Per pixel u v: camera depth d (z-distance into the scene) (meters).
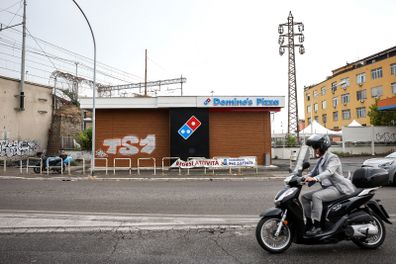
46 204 9.83
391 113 41.78
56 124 35.53
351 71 59.16
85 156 32.50
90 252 5.44
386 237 6.12
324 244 5.63
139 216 8.10
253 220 7.57
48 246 5.78
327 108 67.06
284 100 22.92
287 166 23.48
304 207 5.48
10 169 24.50
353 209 5.38
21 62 30.70
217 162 19.36
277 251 5.29
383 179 5.40
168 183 15.49
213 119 23.28
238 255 5.23
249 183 15.30
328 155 5.54
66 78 40.28
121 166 23.42
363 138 35.69
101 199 10.71
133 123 23.58
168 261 4.98
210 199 10.60
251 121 23.42
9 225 7.14
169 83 44.75
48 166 19.97
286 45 42.84
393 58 50.12
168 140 23.52
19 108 31.00
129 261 4.99
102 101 23.02
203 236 6.36
